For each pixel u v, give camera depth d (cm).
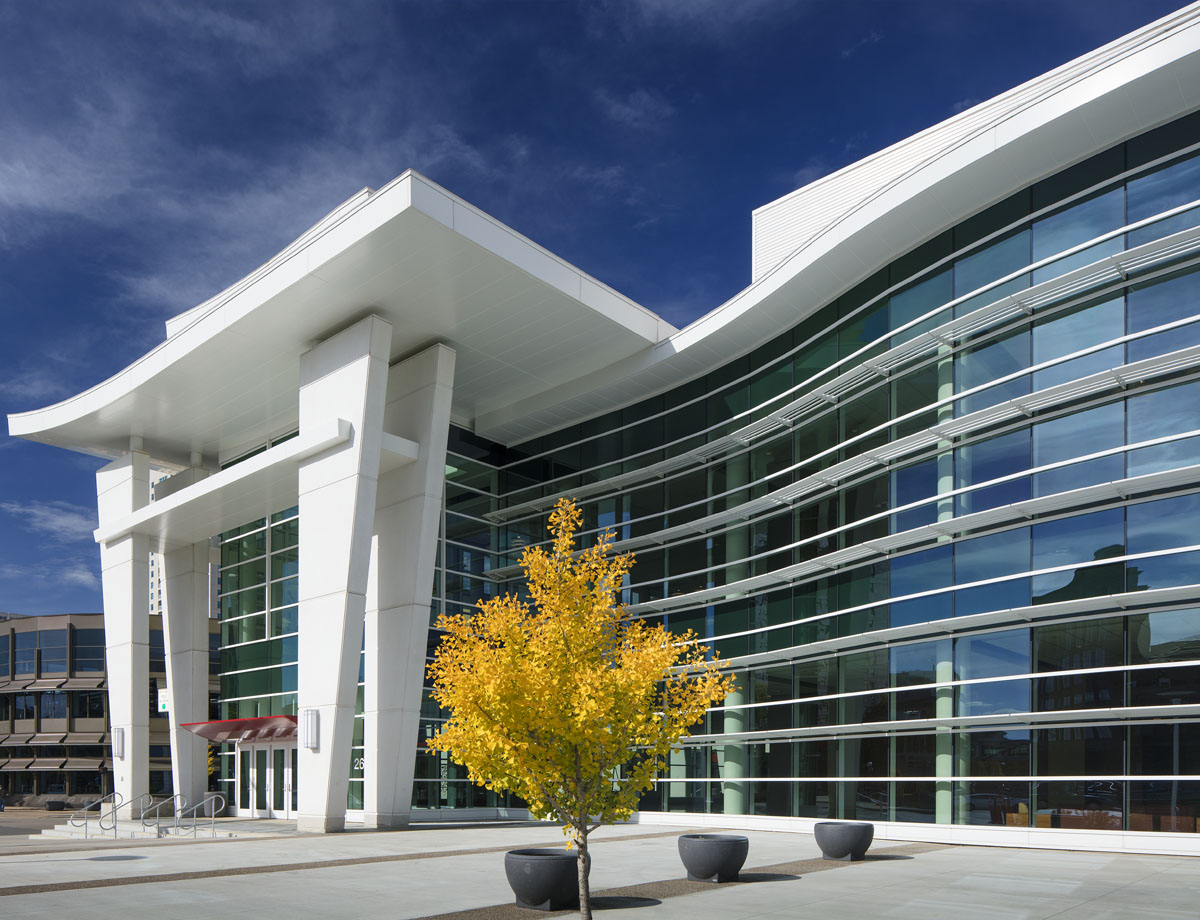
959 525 2198
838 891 1351
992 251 2308
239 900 1287
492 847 2084
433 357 2973
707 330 2930
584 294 2809
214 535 3834
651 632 1116
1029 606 2091
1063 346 2116
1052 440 2109
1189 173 1977
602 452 3428
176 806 2967
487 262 2564
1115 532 1986
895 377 2492
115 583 3769
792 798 2638
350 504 2695
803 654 2652
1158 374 1941
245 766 3772
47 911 1193
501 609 1080
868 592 2484
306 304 2752
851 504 2581
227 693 3931
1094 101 1986
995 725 2148
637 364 3130
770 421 2838
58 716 8019
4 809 7019
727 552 2977
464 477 3578
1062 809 2003
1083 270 2014
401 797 2752
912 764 2317
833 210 3253
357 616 2648
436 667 1084
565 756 1004
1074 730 2016
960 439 2291
